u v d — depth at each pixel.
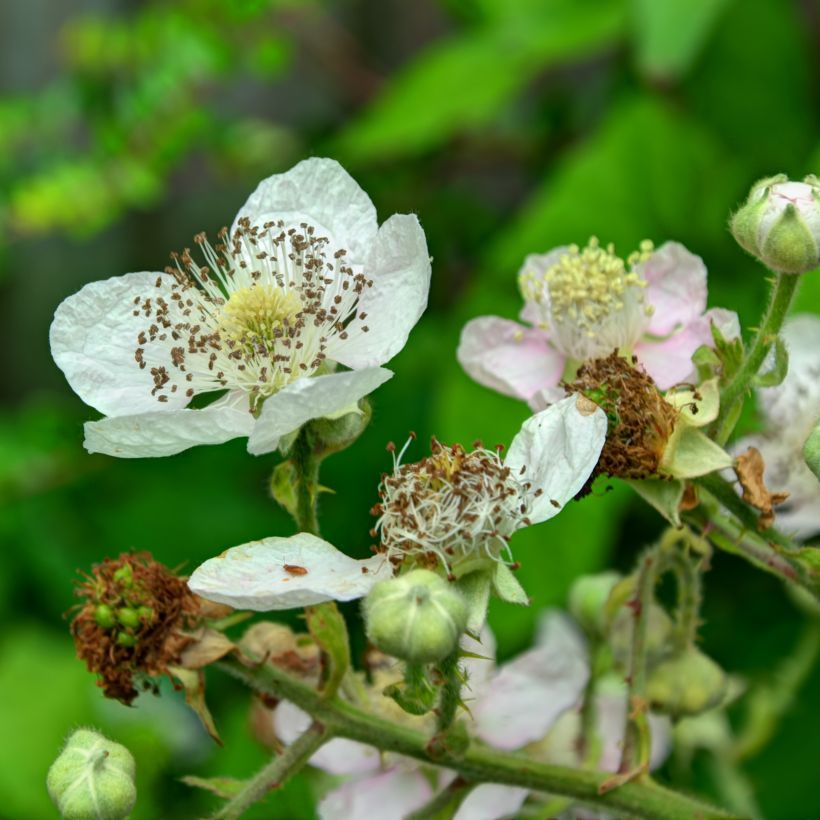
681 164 0.31
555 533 0.29
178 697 0.32
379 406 0.32
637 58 0.31
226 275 0.23
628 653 0.24
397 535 0.22
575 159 0.31
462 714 0.24
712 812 0.23
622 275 0.24
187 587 0.22
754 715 0.26
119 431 0.22
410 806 0.24
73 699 0.32
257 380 0.23
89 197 0.32
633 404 0.22
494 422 0.29
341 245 0.23
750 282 0.30
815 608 0.26
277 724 0.24
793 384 0.25
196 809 0.30
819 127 0.32
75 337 0.23
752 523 0.23
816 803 0.29
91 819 0.22
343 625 0.22
